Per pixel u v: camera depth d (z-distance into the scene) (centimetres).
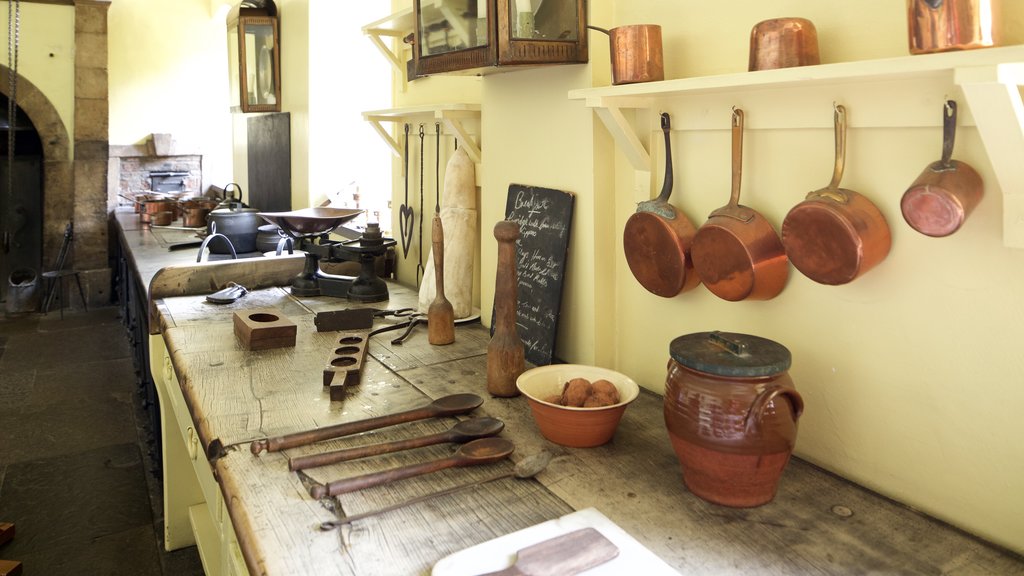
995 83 89
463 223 249
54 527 290
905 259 124
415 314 254
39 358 500
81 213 618
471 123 260
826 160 134
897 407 129
